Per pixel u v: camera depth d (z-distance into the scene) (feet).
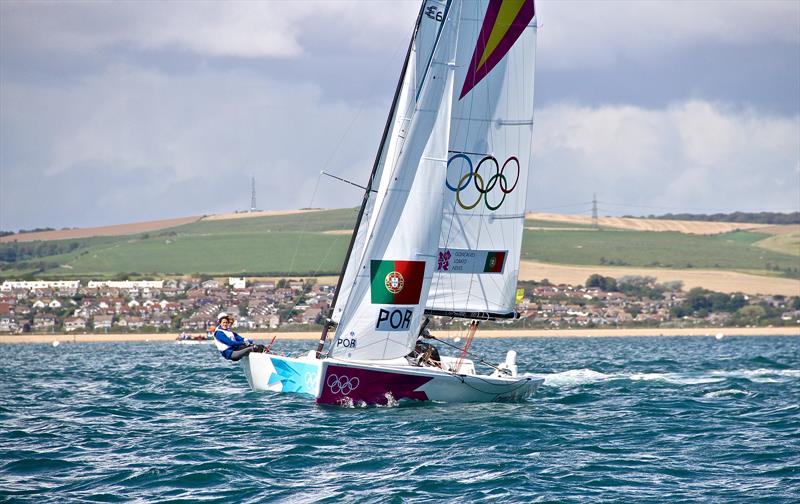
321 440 227.61
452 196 294.05
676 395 337.72
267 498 173.27
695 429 251.60
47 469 197.16
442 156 276.82
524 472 194.49
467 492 178.50
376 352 275.80
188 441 228.02
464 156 294.46
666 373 456.86
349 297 274.16
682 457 211.61
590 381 400.88
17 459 207.31
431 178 275.80
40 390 366.43
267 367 290.35
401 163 273.75
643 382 396.16
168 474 190.70
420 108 274.98
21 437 236.43
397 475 191.72
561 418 268.21
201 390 348.38
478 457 209.77
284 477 189.88
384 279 273.54
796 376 436.35
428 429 243.40
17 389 372.17
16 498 172.45
